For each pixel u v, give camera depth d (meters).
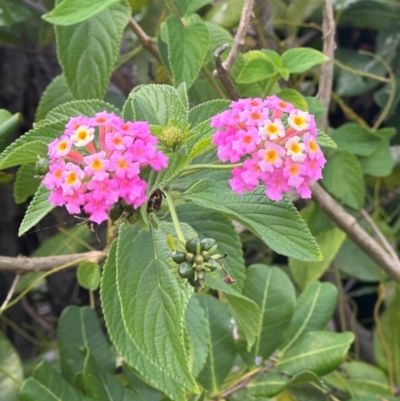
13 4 0.31
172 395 0.17
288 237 0.16
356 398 0.24
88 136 0.14
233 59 0.21
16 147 0.17
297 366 0.23
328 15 0.26
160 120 0.17
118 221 0.15
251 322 0.21
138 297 0.15
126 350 0.17
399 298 0.29
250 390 0.23
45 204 0.15
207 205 0.16
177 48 0.21
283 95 0.23
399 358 0.28
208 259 0.14
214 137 0.15
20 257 0.22
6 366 0.25
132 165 0.14
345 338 0.23
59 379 0.22
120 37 0.23
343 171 0.29
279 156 0.14
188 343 0.17
